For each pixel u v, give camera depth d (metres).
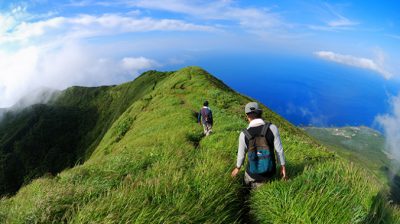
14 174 150.88
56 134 178.25
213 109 24.88
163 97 42.72
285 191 4.73
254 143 5.47
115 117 141.88
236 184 5.70
